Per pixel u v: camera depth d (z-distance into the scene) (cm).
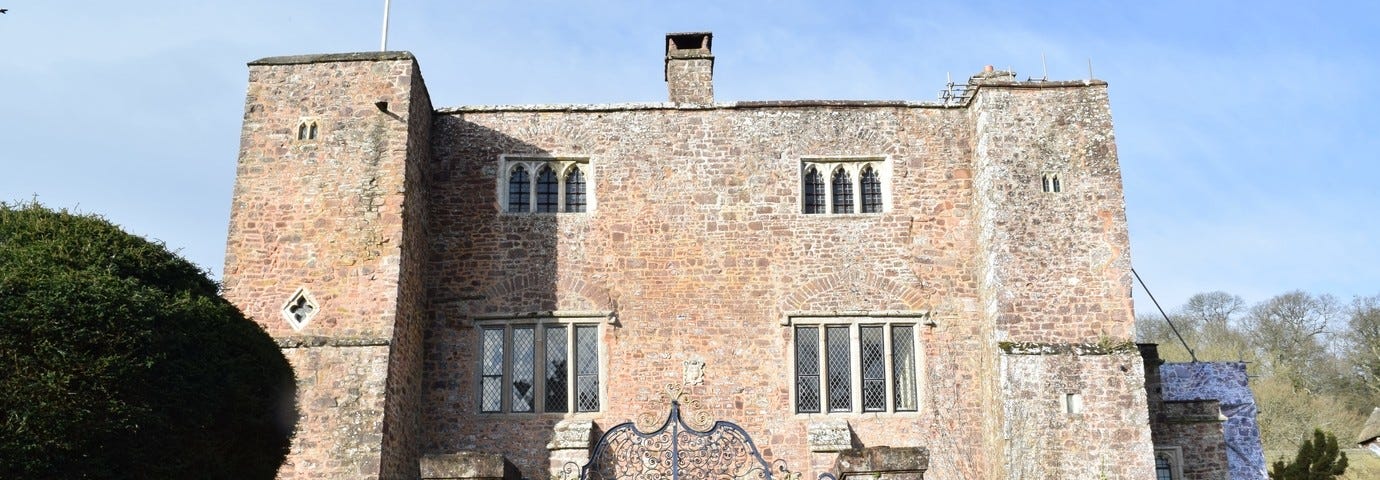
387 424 1452
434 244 1705
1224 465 1786
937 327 1655
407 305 1567
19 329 885
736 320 1658
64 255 992
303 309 1517
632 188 1719
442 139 1752
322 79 1627
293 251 1545
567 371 1647
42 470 866
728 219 1702
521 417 1627
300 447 1429
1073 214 1602
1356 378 4600
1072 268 1579
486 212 1716
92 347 914
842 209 1725
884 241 1692
